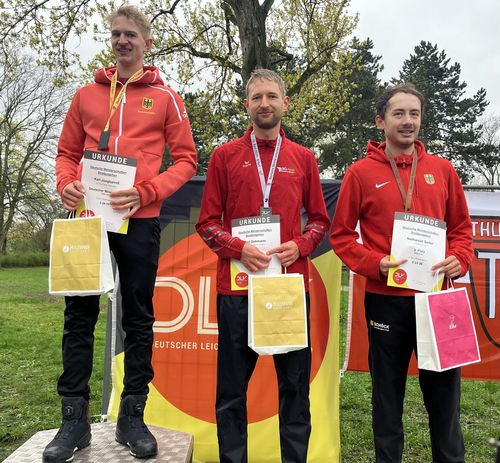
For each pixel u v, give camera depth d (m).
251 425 3.25
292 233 2.36
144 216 2.34
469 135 31.94
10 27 11.38
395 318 2.37
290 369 2.27
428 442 3.77
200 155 14.71
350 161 26.58
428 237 2.33
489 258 3.82
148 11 12.20
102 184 2.24
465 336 2.27
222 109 12.86
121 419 2.37
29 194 26.02
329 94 12.45
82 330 2.32
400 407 2.39
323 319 3.26
